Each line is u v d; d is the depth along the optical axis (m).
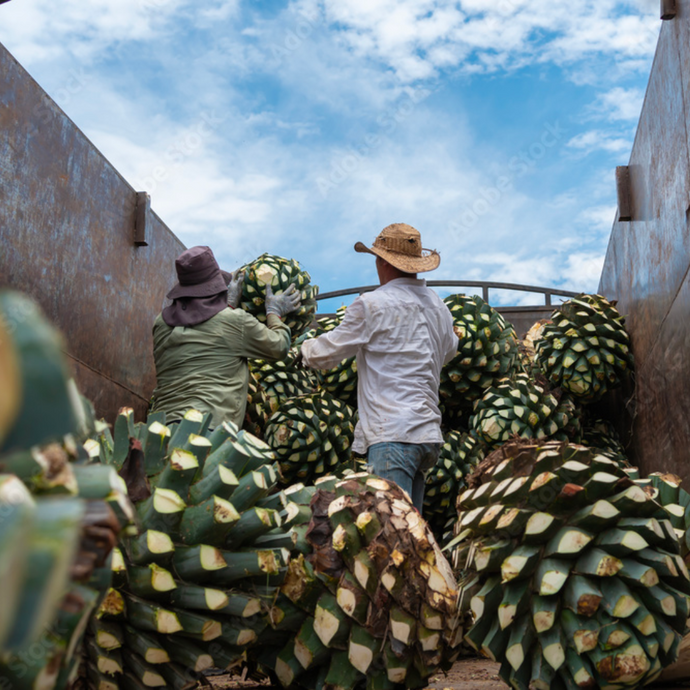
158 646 1.37
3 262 2.36
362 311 2.43
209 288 2.87
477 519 1.52
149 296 3.54
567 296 4.77
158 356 2.87
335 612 1.52
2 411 0.22
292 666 1.60
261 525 1.46
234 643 1.44
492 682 1.93
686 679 1.69
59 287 2.70
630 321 3.54
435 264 2.63
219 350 2.78
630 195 3.49
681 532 1.65
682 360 2.48
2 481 0.37
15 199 2.44
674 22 2.51
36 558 0.24
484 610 1.47
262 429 3.35
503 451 1.64
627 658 1.37
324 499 1.64
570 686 1.42
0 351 0.24
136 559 1.37
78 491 0.71
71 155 2.83
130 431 1.51
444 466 3.16
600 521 1.44
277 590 1.50
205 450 1.49
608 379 3.54
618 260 3.88
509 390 3.33
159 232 3.70
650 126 3.00
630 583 1.42
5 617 0.21
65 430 0.27
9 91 2.42
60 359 0.27
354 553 1.52
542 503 1.48
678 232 2.51
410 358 2.41
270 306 3.18
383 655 1.50
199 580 1.42
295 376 3.54
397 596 1.47
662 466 2.92
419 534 1.51
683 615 1.43
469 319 3.40
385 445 2.32
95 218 3.01
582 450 1.49
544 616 1.42
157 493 1.39
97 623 1.34
